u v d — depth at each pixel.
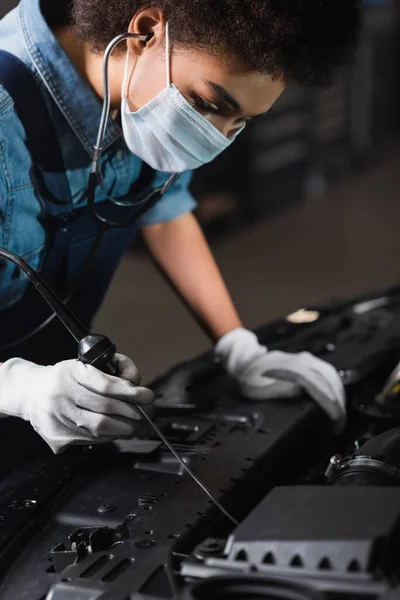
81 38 0.97
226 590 0.64
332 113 5.61
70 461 1.01
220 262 4.27
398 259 4.20
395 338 1.36
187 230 1.36
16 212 1.02
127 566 0.75
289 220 4.93
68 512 0.89
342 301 1.60
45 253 1.11
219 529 0.87
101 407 0.87
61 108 1.03
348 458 0.87
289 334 1.44
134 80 0.95
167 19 0.87
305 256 4.30
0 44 1.03
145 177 1.19
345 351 1.32
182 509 0.86
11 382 0.93
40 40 1.01
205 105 0.94
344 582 0.62
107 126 1.06
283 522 0.68
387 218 4.89
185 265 1.35
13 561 0.81
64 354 1.26
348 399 1.22
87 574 0.74
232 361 1.23
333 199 5.36
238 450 0.99
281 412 1.11
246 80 0.89
